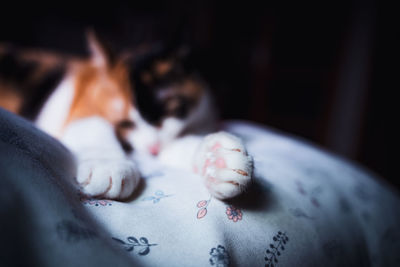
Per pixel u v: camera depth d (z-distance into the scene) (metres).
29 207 0.17
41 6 0.71
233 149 0.22
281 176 0.28
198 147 0.25
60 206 0.18
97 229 0.19
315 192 0.28
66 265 0.16
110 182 0.22
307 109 1.09
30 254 0.16
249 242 0.21
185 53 0.49
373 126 0.94
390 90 0.93
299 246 0.23
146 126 0.42
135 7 0.83
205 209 0.22
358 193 0.31
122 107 0.42
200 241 0.20
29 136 0.21
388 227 0.30
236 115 1.06
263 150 0.36
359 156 0.96
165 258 0.19
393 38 0.90
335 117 0.99
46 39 0.73
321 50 1.02
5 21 0.68
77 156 0.25
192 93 0.46
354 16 0.93
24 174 0.17
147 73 0.43
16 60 0.48
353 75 0.95
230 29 1.02
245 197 0.23
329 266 0.24
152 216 0.21
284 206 0.24
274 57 1.04
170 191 0.23
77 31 0.75
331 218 0.27
